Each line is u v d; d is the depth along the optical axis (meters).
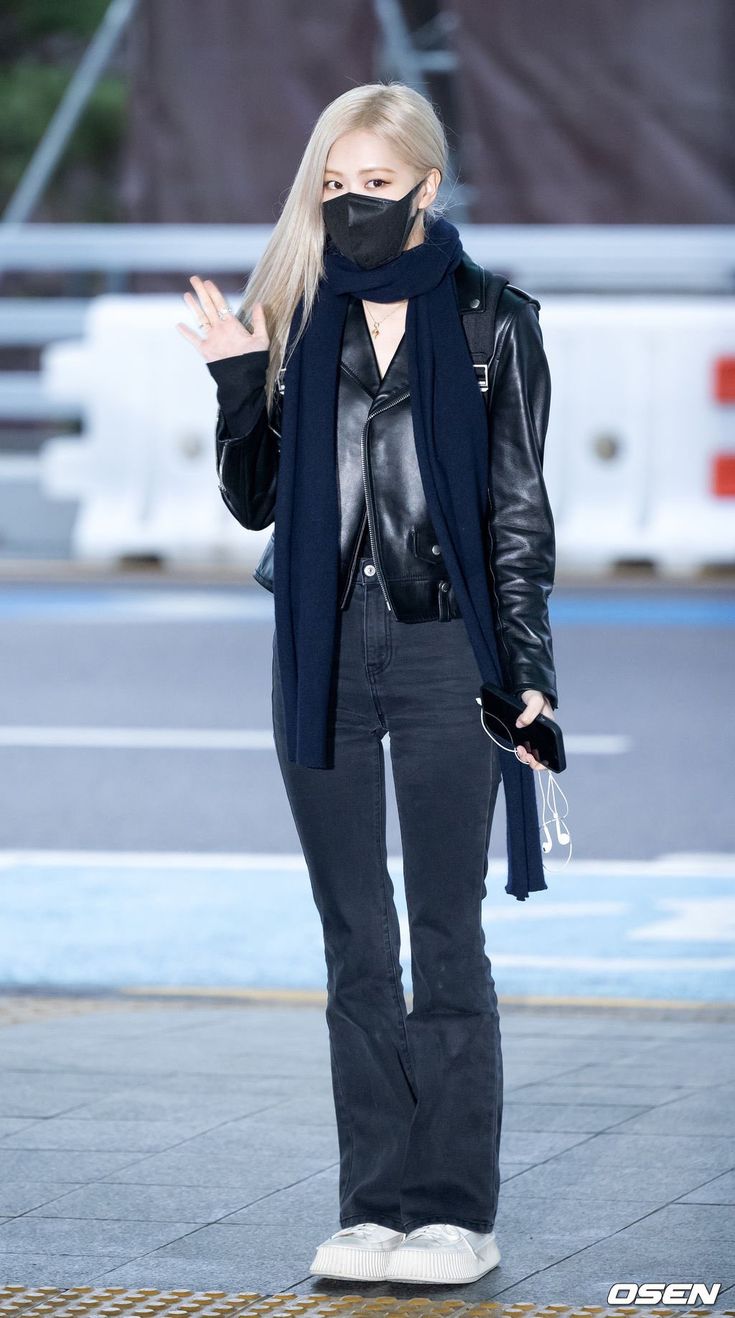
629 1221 8.40
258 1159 9.27
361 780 8.04
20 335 34.53
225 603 29.52
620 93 33.03
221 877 15.92
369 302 7.90
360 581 7.88
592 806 18.00
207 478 32.28
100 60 36.00
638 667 24.52
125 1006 12.32
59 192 64.56
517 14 32.97
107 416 32.44
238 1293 7.67
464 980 8.00
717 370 30.88
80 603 29.47
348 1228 8.05
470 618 7.70
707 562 31.94
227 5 33.78
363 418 7.84
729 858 16.36
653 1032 11.51
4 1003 12.39
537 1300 7.58
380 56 38.62
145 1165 9.20
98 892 15.41
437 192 7.87
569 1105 10.01
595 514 31.17
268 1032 11.59
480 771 7.88
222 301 7.99
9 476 33.94
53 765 19.91
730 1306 7.48
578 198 33.38
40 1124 9.79
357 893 8.11
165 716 22.19
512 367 7.83
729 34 32.78
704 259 32.66
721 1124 9.68
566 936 14.05
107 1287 7.73
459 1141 7.94
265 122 34.00
